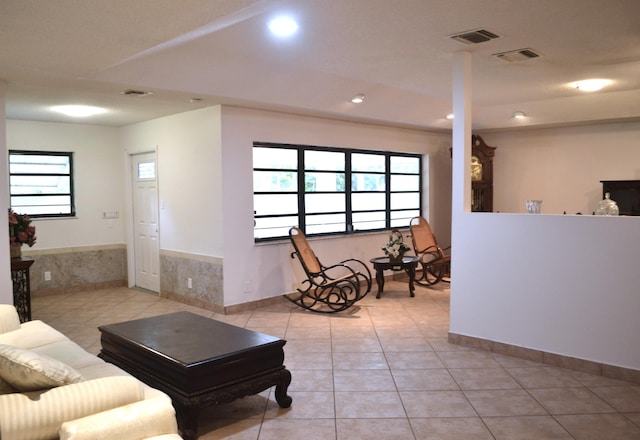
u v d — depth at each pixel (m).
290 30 3.64
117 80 4.24
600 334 3.70
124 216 7.24
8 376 2.00
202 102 5.26
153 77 4.36
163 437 1.97
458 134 4.35
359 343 4.56
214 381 2.83
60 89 4.57
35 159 6.54
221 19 2.97
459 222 4.41
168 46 3.87
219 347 3.01
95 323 5.30
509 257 4.13
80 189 6.88
